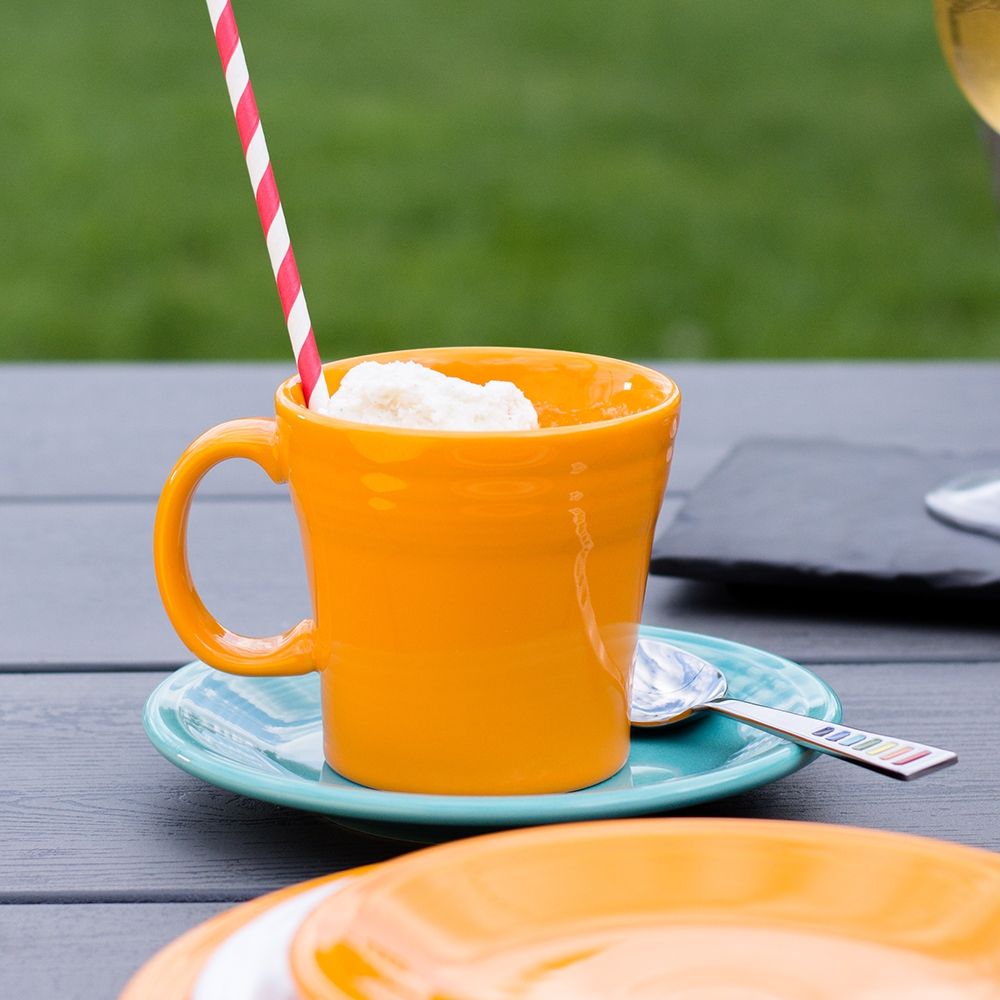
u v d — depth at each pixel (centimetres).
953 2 101
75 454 139
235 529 120
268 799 66
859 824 70
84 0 820
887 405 155
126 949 59
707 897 52
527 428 74
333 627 72
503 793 71
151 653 94
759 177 557
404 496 68
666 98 654
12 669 91
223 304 445
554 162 570
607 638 72
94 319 434
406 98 655
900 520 107
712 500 113
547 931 50
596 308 443
